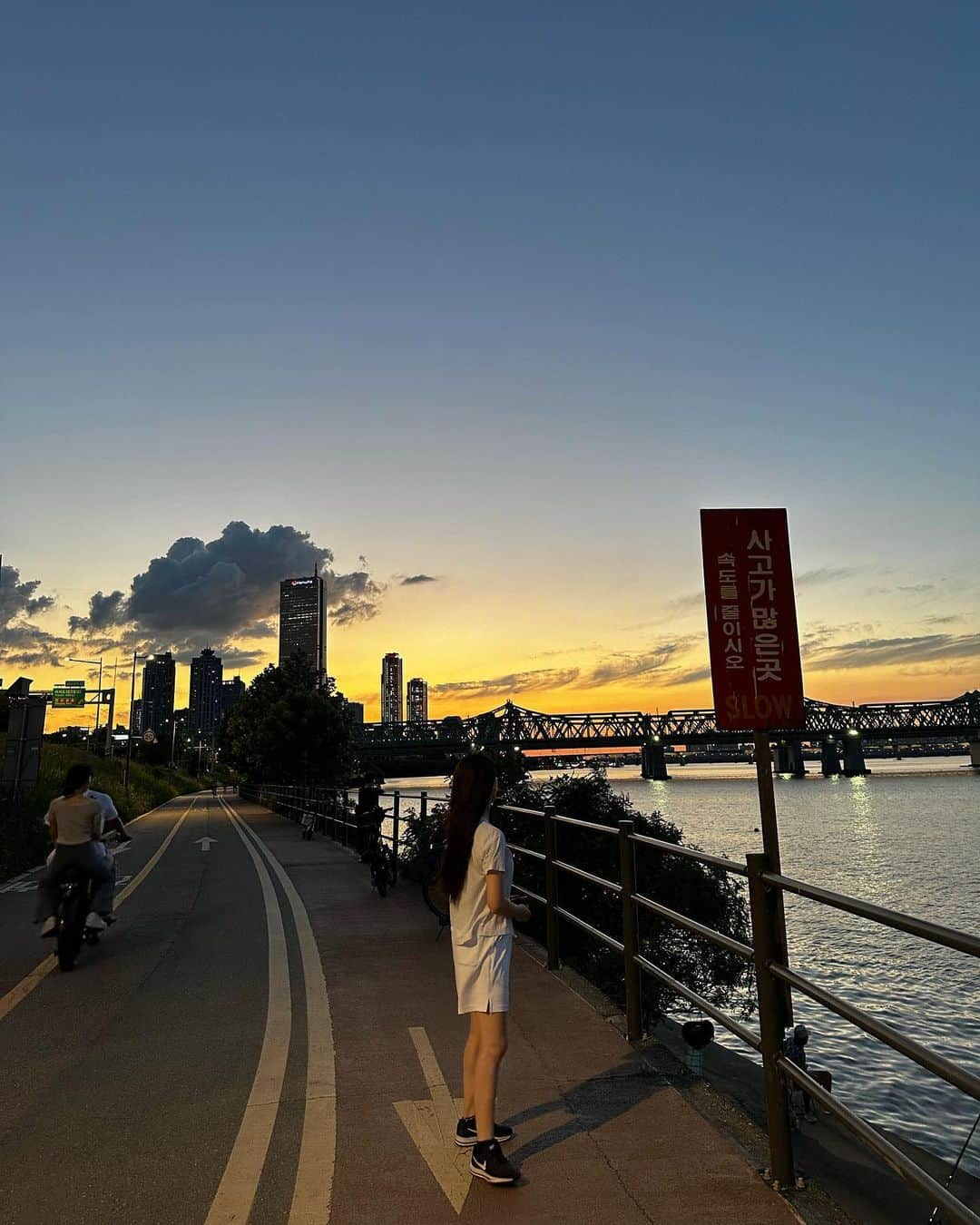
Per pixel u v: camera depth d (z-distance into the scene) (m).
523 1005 6.60
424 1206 3.69
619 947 6.08
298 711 42.56
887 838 71.50
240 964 8.33
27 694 22.61
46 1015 6.73
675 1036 7.11
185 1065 5.51
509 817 13.25
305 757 41.47
